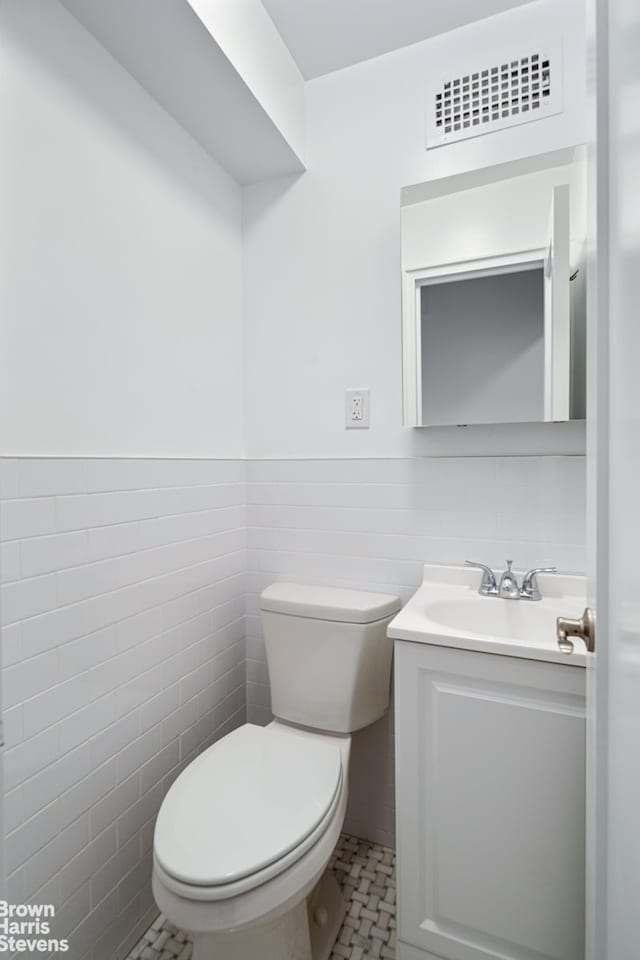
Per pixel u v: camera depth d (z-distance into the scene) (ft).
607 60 1.70
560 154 3.82
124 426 3.59
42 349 2.93
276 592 4.53
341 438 4.78
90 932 3.18
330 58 4.54
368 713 4.14
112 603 3.44
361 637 3.98
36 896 2.80
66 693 3.05
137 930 3.60
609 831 1.71
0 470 2.68
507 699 2.96
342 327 4.75
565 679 2.79
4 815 2.63
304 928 3.25
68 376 3.12
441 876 3.17
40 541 2.90
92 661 3.26
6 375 2.72
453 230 4.16
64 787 3.01
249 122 4.16
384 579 4.62
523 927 2.95
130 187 3.64
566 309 3.82
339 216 4.73
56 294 3.03
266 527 5.14
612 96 1.63
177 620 4.15
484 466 4.25
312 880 2.71
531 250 3.92
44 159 2.94
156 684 3.88
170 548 4.07
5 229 2.71
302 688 4.20
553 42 3.92
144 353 3.80
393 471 4.58
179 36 3.27
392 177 4.50
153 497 3.88
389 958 3.49
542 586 3.99
